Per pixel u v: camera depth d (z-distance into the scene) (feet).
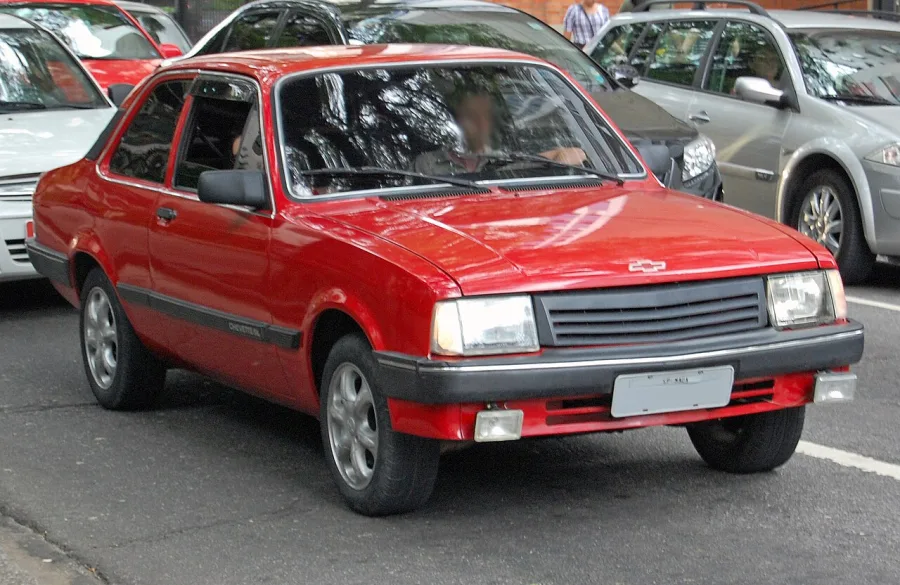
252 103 22.58
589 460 22.57
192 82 24.73
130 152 26.04
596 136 23.68
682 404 18.52
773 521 19.40
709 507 20.06
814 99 39.52
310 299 20.11
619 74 39.47
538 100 23.71
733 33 42.83
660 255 18.84
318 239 20.03
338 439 20.04
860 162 37.68
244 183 21.17
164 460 23.07
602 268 18.39
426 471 19.12
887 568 17.56
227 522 19.83
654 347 18.30
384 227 19.83
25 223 34.96
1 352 31.68
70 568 18.19
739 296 19.11
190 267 23.11
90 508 20.62
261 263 21.22
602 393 18.10
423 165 22.00
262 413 26.18
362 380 19.40
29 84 40.19
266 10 38.19
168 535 19.34
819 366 19.40
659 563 17.80
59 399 27.37
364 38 35.40
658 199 21.83
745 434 21.22
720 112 42.06
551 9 75.10
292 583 17.42
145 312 24.63
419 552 18.37
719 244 19.43
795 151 39.50
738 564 17.74
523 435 18.13
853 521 19.39
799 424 20.97
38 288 40.14
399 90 22.85
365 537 18.99
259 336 21.34
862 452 22.90
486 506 20.22
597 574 17.44
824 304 19.76
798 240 20.07
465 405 17.97
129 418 25.89
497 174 22.21
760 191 40.98
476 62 23.84
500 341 17.94
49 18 56.13
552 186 22.20
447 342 17.83
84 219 26.55
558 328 18.11
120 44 56.29
